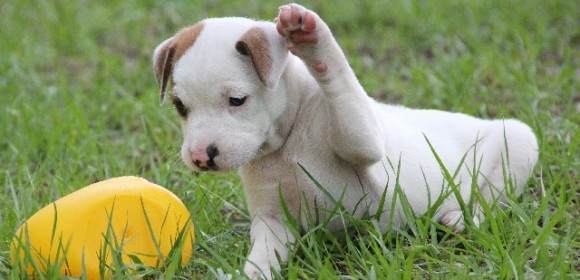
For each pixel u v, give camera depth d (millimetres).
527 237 6500
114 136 11273
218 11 16641
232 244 7141
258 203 7102
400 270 6266
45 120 11203
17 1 17422
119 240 6520
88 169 9523
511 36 13898
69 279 6293
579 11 14766
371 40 14906
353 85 6555
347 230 7066
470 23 14570
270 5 16578
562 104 10750
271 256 6723
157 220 6637
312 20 6223
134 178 6859
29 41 15078
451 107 10977
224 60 6348
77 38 15391
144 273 6352
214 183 8406
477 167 7812
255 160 6949
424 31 14727
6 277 6691
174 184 8773
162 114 10812
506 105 10852
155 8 17172
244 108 6406
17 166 9898
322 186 6910
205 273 6723
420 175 7348
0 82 12812
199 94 6355
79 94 12242
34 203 7832
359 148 6602
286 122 6785
